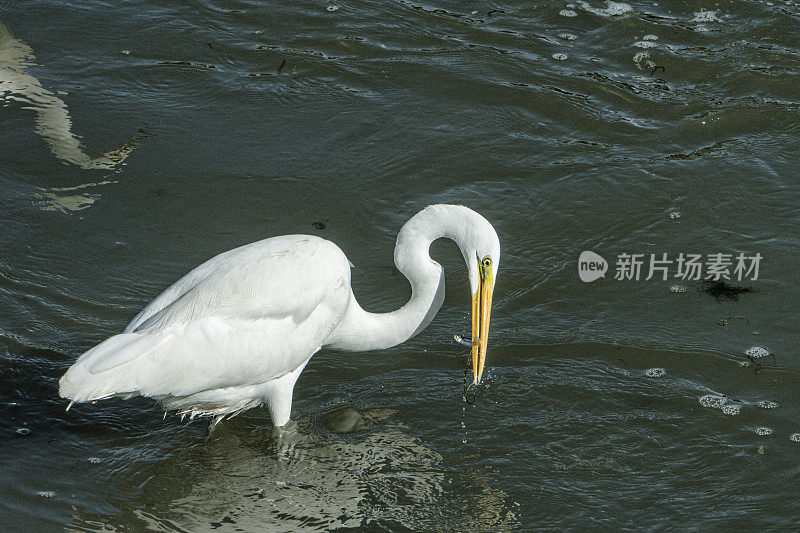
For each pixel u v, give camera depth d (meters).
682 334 7.57
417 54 11.44
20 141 9.74
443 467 6.32
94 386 5.69
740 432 6.59
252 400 6.55
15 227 8.55
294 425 6.59
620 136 10.11
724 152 9.82
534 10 12.27
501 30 11.88
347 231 8.77
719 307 7.86
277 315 6.18
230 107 10.49
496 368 7.24
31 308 7.65
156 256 8.36
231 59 11.31
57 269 8.11
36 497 5.92
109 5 12.27
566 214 9.02
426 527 5.82
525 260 8.46
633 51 11.45
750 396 6.92
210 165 9.58
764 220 8.88
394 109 10.50
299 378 7.20
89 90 10.65
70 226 8.63
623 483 6.18
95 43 11.48
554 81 10.93
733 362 7.25
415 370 7.28
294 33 11.80
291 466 6.33
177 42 11.56
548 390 7.02
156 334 5.92
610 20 12.04
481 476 6.23
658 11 12.22
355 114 10.41
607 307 7.91
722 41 11.57
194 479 6.20
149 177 9.37
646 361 7.30
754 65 11.12
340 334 6.86
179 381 5.96
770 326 7.63
